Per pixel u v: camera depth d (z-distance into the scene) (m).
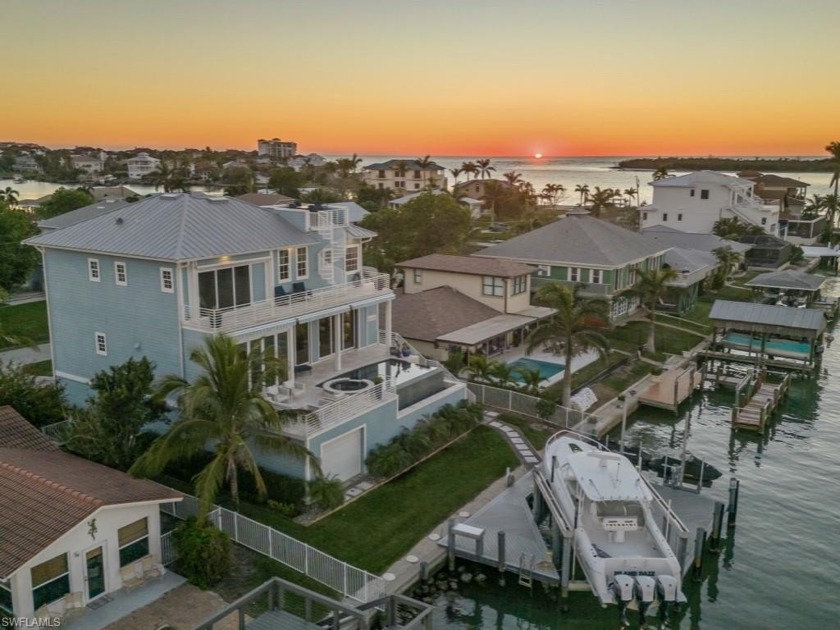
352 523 26.27
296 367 34.59
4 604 19.14
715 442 38.88
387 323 39.34
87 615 20.02
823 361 55.47
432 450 33.09
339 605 17.30
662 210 102.25
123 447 26.05
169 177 143.00
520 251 60.22
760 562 26.75
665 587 22.19
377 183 183.25
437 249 74.12
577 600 23.78
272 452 27.91
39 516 19.95
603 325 51.53
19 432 26.28
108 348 32.75
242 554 23.72
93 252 31.50
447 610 23.20
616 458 27.00
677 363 50.34
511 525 26.89
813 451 37.91
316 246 36.62
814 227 109.44
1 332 37.97
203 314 30.11
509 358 48.31
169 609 20.53
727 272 76.31
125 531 21.41
